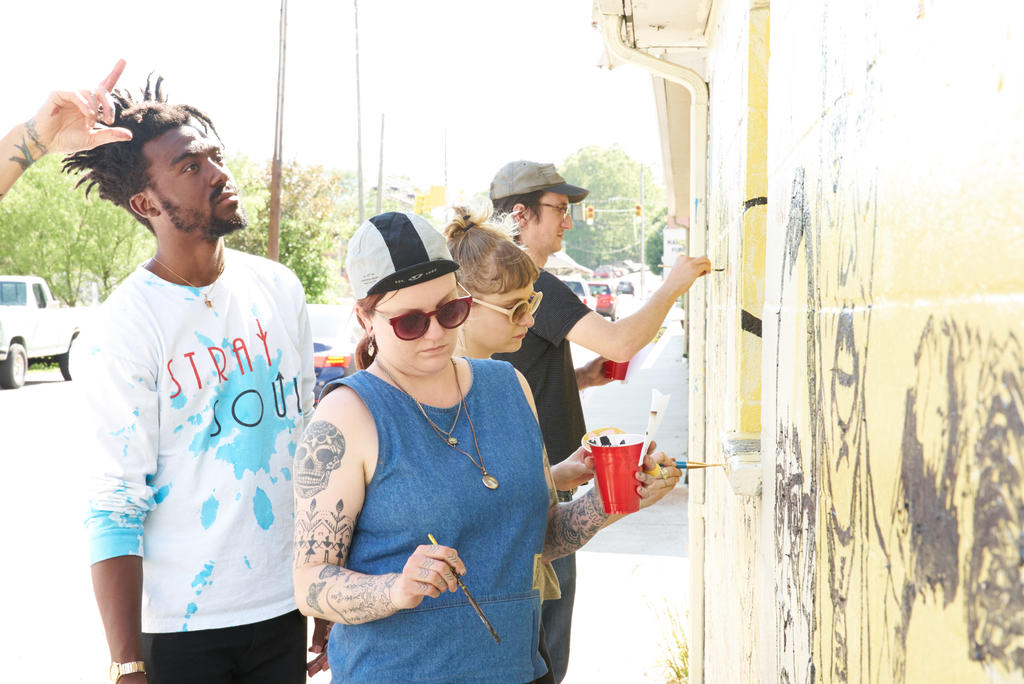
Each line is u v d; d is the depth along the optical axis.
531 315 2.55
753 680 1.86
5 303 17.48
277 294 2.49
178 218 2.22
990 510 0.54
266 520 2.29
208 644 2.22
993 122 0.53
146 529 2.21
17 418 13.49
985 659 0.54
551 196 3.43
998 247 0.52
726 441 2.00
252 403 2.31
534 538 1.81
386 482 1.70
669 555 6.05
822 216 1.10
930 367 0.65
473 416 1.82
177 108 2.27
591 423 12.36
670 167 12.56
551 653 3.15
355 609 1.60
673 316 37.31
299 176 31.89
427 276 1.72
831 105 1.05
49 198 26.52
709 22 3.43
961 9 0.58
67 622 5.15
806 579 1.20
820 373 1.11
